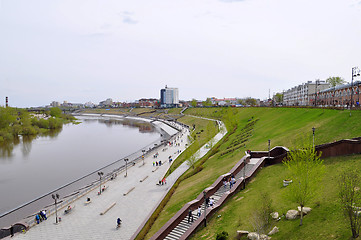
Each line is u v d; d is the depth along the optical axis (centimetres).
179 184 4822
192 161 5700
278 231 2083
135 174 5838
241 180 3344
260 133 6462
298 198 2033
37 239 3088
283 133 5359
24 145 10719
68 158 8488
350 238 1653
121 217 3650
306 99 14362
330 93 9719
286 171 3244
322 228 1886
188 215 3009
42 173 6719
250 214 2439
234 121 9506
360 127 3644
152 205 4016
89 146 10775
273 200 2595
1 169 7062
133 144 11362
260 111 10756
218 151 6469
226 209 2856
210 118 15875
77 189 5459
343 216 1914
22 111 15262
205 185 3819
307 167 2072
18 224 3341
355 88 7375
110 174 6028
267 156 4284
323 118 5075
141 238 2880
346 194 1703
